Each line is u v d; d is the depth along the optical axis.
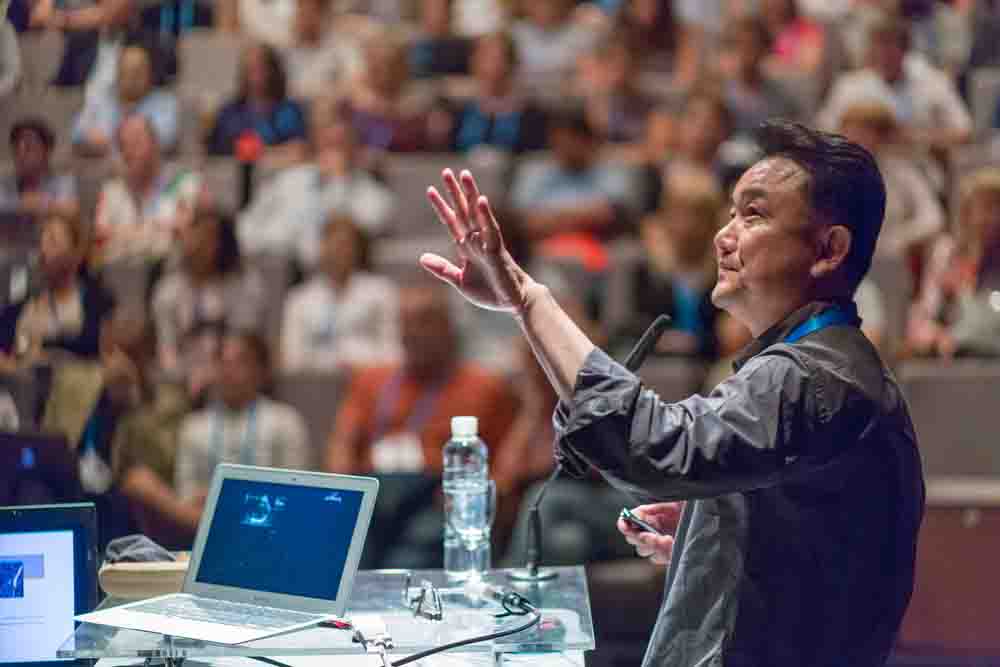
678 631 1.99
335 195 6.56
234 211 6.52
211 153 6.83
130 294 6.05
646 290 5.82
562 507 4.62
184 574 2.28
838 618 1.93
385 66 6.98
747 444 1.82
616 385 1.85
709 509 2.00
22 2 5.45
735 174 6.36
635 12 7.29
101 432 4.89
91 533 2.23
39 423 4.70
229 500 2.26
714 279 5.75
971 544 4.52
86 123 6.02
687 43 7.27
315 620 2.05
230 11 7.63
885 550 1.95
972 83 6.91
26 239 5.03
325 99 6.75
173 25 6.83
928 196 6.29
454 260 6.22
